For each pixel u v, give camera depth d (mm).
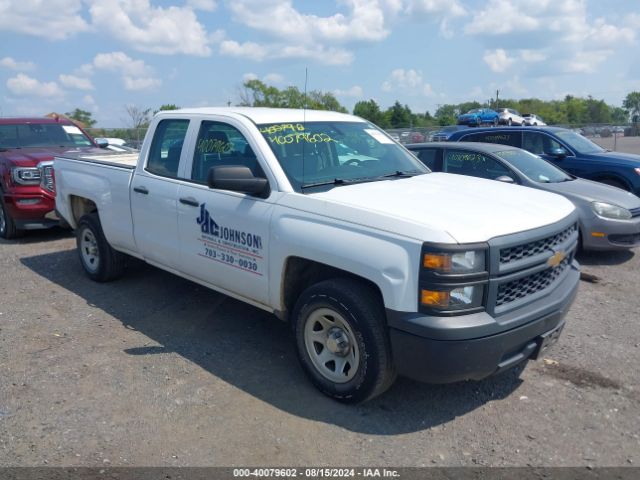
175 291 6195
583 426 3684
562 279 4133
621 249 7613
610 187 8156
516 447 3453
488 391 4117
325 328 3953
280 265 4070
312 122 4930
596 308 5836
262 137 4457
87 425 3666
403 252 3391
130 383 4203
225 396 4027
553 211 4023
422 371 3424
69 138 10297
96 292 6211
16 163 8414
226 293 4762
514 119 38875
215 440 3508
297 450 3412
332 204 3816
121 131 22578
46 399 3980
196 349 4789
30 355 4680
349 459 3330
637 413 3838
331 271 4027
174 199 4977
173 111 5352
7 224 8766
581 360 4613
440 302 3311
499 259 3424
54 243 8633
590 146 10539
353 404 3879
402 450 3416
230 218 4422
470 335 3322
